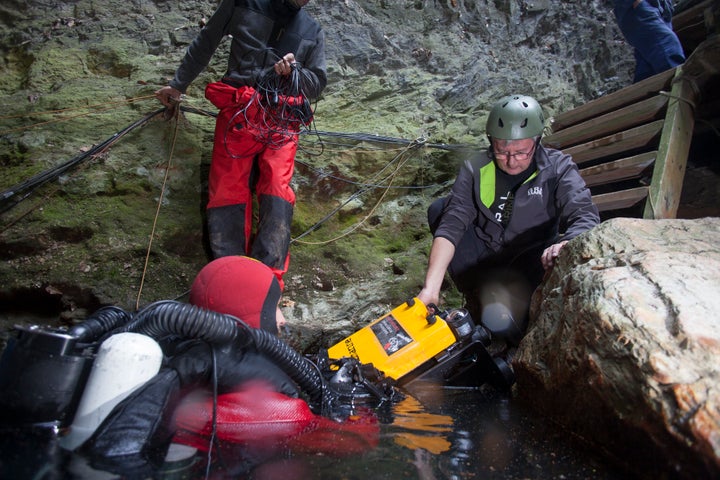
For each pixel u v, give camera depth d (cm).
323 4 591
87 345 152
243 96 338
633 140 395
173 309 148
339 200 467
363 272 430
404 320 262
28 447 127
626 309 162
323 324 372
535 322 258
